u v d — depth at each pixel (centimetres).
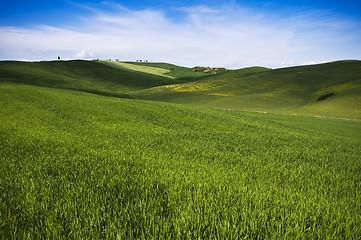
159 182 525
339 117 5444
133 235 322
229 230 325
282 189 538
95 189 459
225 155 1005
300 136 2167
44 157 712
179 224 334
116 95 11012
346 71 14888
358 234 351
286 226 354
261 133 2253
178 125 2481
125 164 703
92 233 312
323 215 405
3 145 851
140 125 2272
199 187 498
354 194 553
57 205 376
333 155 1167
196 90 12356
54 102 3103
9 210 353
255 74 16375
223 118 3319
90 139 1230
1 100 2884
